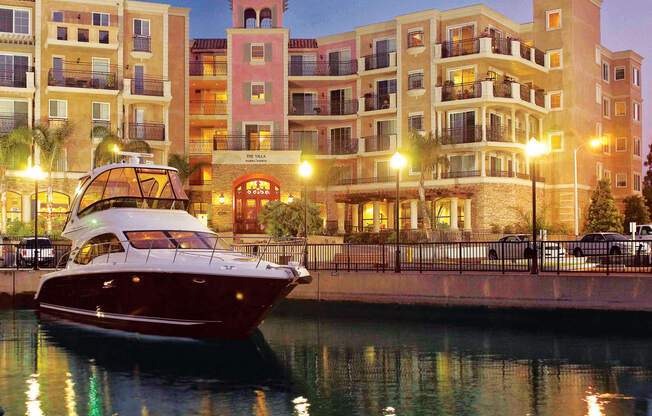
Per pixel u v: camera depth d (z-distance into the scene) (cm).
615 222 4747
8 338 1847
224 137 5294
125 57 4772
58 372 1462
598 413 1145
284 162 4919
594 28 5450
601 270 2280
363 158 5212
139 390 1305
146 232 1938
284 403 1217
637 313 1955
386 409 1179
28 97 4475
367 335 1903
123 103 4688
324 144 5431
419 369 1490
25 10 4541
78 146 4553
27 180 4338
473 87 4653
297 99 5491
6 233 3888
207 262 1702
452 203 4478
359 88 5309
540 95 5097
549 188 5059
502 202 4522
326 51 5581
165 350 1684
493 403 1212
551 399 1234
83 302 1995
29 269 2598
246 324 1714
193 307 1709
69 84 4531
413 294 2288
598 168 5438
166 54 4862
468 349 1702
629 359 1563
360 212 5134
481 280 2189
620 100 5778
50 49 4534
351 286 2384
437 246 2769
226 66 5609
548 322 2055
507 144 4588
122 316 1864
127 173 2148
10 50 4512
